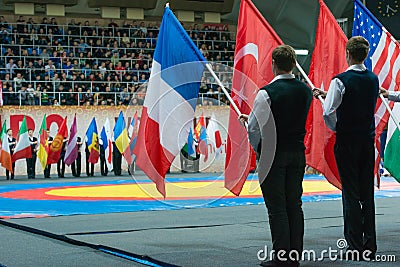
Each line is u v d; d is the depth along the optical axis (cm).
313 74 805
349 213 583
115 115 2648
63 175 2348
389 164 859
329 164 721
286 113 541
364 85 581
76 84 2853
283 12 3192
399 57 841
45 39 2958
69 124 2589
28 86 2728
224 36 3238
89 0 3052
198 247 666
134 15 3152
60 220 945
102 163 2417
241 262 570
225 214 1011
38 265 580
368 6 2684
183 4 3170
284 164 542
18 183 1983
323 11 800
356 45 591
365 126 584
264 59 730
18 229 873
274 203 542
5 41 2892
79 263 589
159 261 571
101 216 997
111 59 2998
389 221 895
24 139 2212
